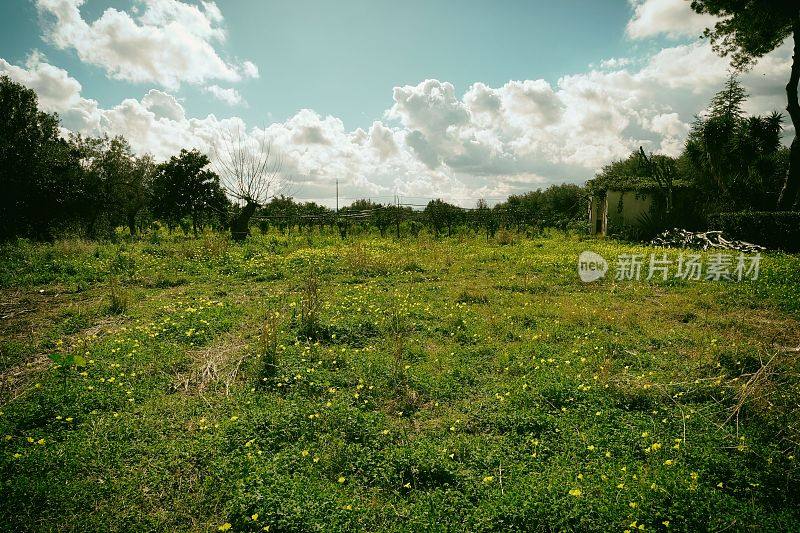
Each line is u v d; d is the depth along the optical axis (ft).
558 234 87.45
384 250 59.11
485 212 93.91
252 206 72.95
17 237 63.10
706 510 10.95
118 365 19.52
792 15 64.18
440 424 15.80
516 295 33.30
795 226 55.93
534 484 12.17
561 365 20.08
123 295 29.96
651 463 13.11
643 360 20.70
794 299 30.25
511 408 16.42
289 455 13.61
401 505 11.71
